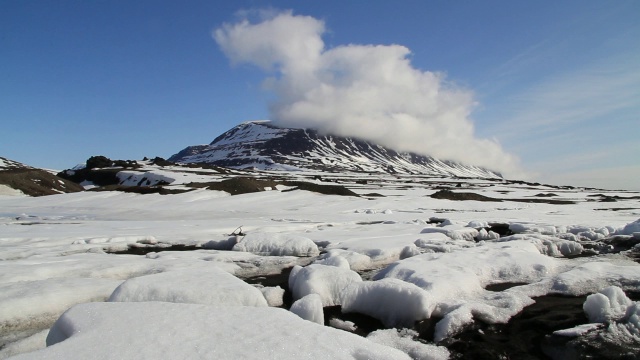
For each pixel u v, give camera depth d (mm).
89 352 4016
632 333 5691
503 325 6375
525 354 5570
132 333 4461
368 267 10984
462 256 10031
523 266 9391
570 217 23984
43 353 3980
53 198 41156
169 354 3992
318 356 4086
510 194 66062
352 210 31953
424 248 12734
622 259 11469
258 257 11984
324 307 7250
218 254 12219
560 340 5688
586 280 8156
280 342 4312
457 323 6141
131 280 6742
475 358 5441
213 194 41656
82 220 23812
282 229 18453
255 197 38875
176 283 6754
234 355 4008
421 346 5629
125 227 19047
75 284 7629
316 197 38969
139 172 85062
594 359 5176
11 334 6141
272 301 7773
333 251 11664
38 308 6668
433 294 7039
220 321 4848
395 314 6602
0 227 18953
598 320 6230
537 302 7344
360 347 4391
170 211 31016
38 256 11391
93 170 92750
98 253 12414
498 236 15555
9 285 7461
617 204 42125
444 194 47531
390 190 69562
